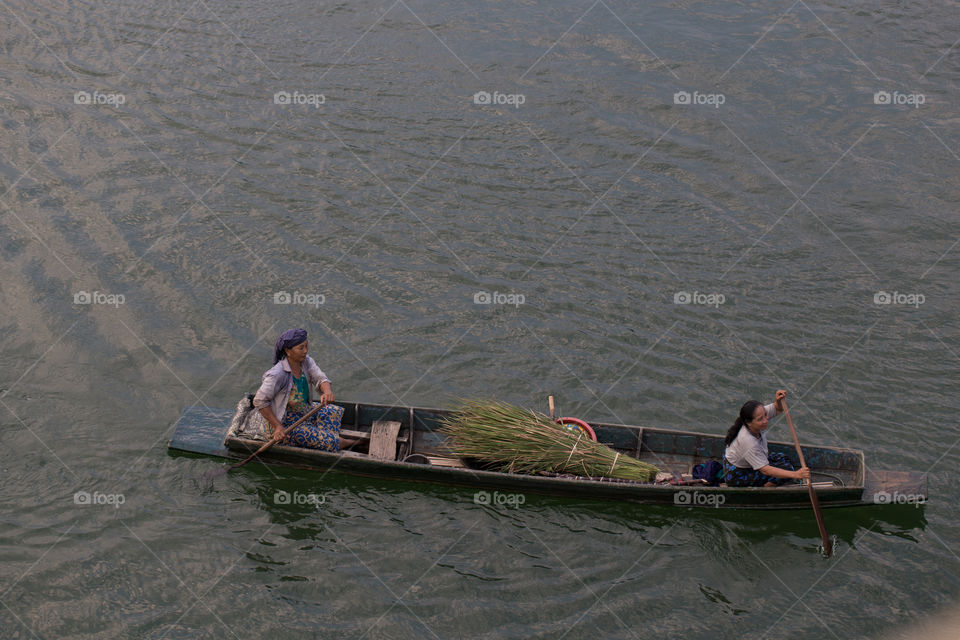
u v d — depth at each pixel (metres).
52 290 12.02
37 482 9.04
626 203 14.53
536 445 9.05
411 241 13.47
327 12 20.92
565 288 12.53
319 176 15.02
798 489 8.66
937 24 20.42
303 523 8.72
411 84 17.94
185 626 7.60
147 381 10.57
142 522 8.65
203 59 18.69
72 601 7.79
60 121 16.22
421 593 7.99
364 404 9.61
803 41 19.66
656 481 8.98
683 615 7.83
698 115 16.92
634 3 21.45
